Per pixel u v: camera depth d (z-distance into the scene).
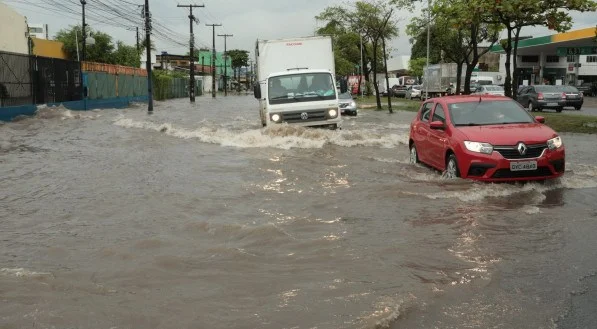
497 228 6.34
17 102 25.30
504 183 8.55
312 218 6.77
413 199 7.80
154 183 9.23
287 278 4.69
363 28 39.47
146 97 52.16
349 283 4.56
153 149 14.05
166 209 7.29
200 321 3.83
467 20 19.61
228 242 5.77
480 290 4.45
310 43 17.58
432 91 46.25
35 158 12.45
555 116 23.55
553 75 59.78
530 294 4.39
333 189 8.58
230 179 9.57
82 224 6.59
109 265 5.06
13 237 6.04
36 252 5.49
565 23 19.38
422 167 10.88
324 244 5.66
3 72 23.95
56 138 16.83
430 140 10.27
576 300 4.28
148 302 4.18
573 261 5.20
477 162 8.55
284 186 8.88
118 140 16.23
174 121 25.42
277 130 15.05
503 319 3.92
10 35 31.83
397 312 3.97
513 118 9.63
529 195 8.02
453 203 7.55
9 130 19.50
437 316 3.96
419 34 35.59
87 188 8.82
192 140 16.06
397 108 37.03
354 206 7.42
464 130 9.12
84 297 4.28
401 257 5.28
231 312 3.98
